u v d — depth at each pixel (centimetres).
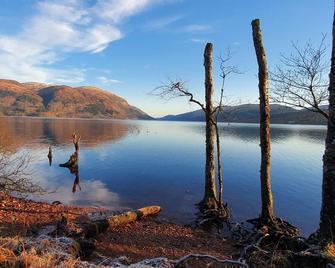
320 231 927
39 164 3847
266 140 1431
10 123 14162
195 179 3086
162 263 664
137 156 4909
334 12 898
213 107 1805
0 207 1644
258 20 1364
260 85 1393
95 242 1176
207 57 1747
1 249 568
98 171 3497
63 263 549
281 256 840
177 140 8281
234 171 3603
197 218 1756
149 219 1647
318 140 8788
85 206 1958
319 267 771
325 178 916
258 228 1389
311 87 1114
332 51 902
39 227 1346
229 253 1204
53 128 12194
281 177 3375
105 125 17638
